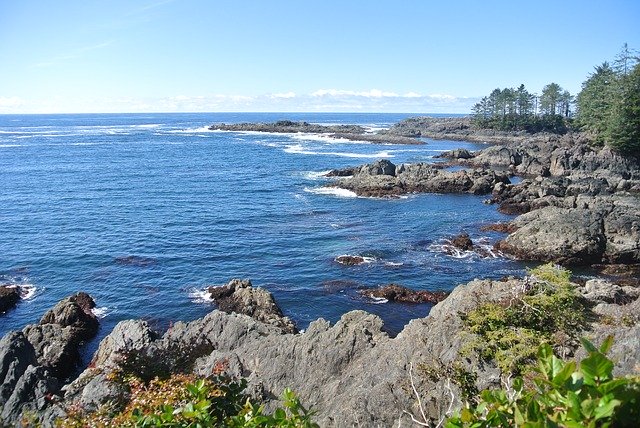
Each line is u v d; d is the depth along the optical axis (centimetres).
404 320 2717
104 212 5153
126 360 1414
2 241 4084
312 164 8775
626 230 3594
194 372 1427
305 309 2862
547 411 407
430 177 6475
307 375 1438
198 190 6419
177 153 10544
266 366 1491
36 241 4097
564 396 391
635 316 1284
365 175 6638
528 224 3897
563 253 3553
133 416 751
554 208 4238
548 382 394
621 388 357
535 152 9156
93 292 3108
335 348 1471
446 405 1101
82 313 2661
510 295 1326
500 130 14075
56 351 2302
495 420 448
